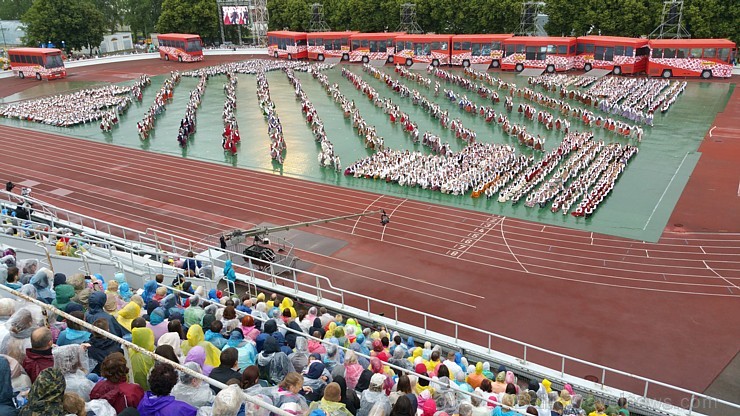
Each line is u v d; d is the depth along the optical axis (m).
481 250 34.25
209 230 37.97
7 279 15.66
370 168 47.09
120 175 48.97
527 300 28.70
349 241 35.94
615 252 33.38
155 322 14.29
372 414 10.46
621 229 36.28
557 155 47.69
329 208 41.22
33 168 50.94
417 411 13.30
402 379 12.41
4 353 10.58
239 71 94.19
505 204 40.88
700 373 22.89
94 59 107.00
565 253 33.50
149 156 54.03
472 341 25.36
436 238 36.03
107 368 9.67
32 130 63.59
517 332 26.02
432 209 40.47
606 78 75.75
